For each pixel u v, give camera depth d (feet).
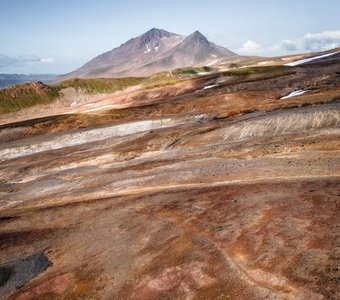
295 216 55.52
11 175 154.10
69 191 110.01
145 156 143.13
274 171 84.99
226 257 48.88
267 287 40.88
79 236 70.18
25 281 57.62
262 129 130.93
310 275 40.47
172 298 44.01
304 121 125.18
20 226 85.05
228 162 101.35
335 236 46.60
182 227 62.39
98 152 161.07
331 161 82.58
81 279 53.83
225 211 64.80
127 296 46.96
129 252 58.29
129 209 79.00
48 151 188.34
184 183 91.81
